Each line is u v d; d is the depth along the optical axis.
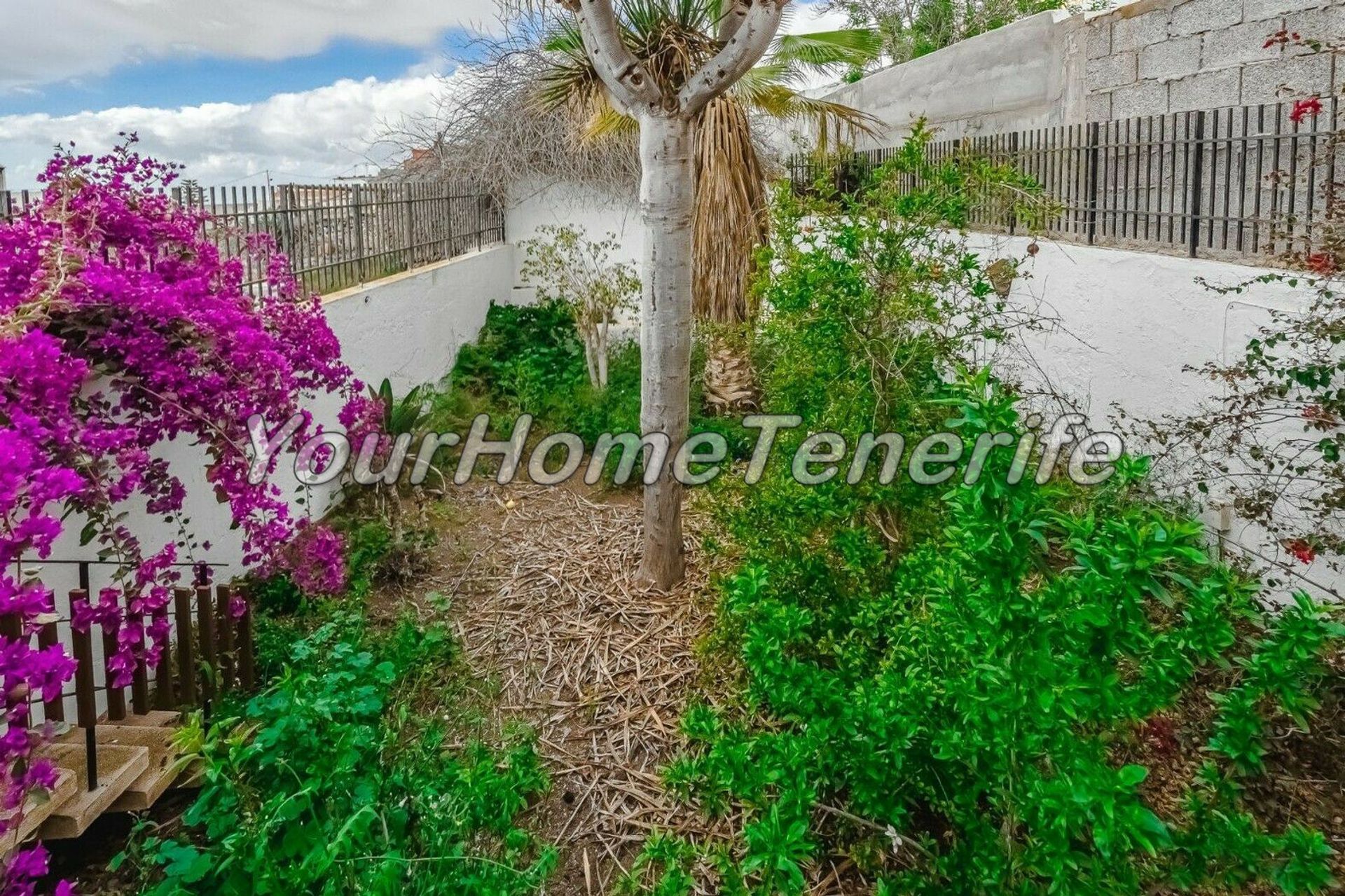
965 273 3.47
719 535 4.36
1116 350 4.83
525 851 2.87
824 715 2.41
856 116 8.12
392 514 5.56
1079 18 6.19
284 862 2.51
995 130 7.27
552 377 8.99
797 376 3.51
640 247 11.09
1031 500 1.66
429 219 8.89
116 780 2.78
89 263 3.29
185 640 3.31
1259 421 3.64
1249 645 2.26
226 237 4.41
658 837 2.53
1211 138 4.34
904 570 2.97
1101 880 1.74
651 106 4.43
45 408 2.79
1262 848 1.80
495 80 10.52
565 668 4.14
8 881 2.12
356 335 6.54
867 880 2.65
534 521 5.96
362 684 3.49
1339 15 4.10
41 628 2.66
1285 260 3.54
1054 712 1.67
